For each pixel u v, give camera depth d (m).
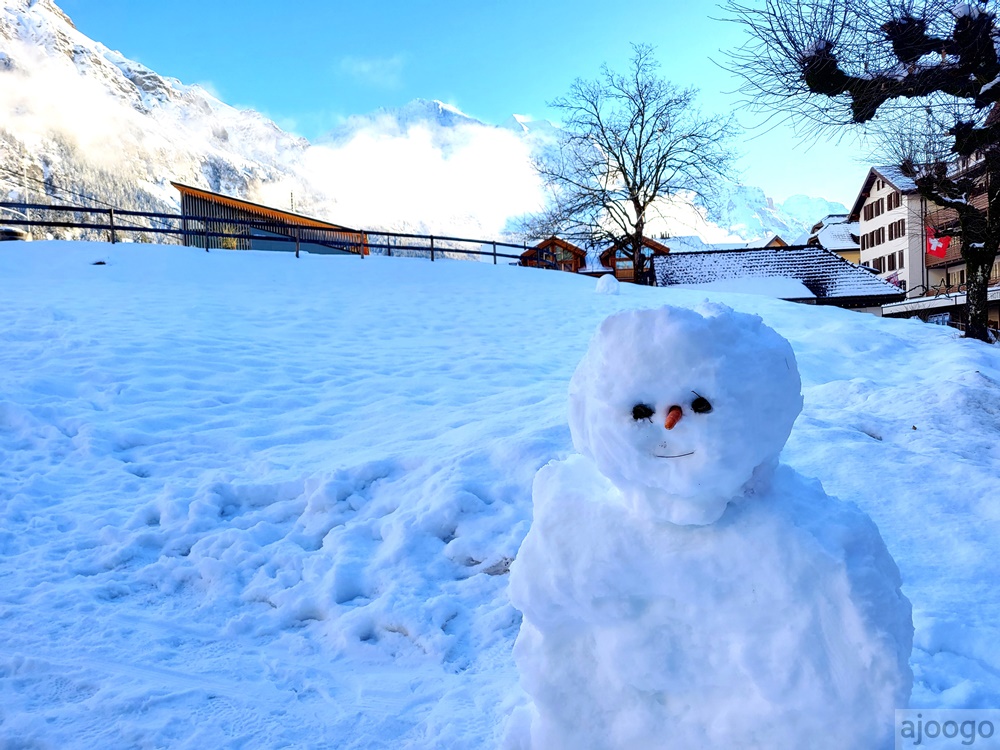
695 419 1.95
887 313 33.66
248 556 4.91
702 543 2.07
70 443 7.18
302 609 4.31
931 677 3.01
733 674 2.07
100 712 3.29
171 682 3.57
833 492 4.67
